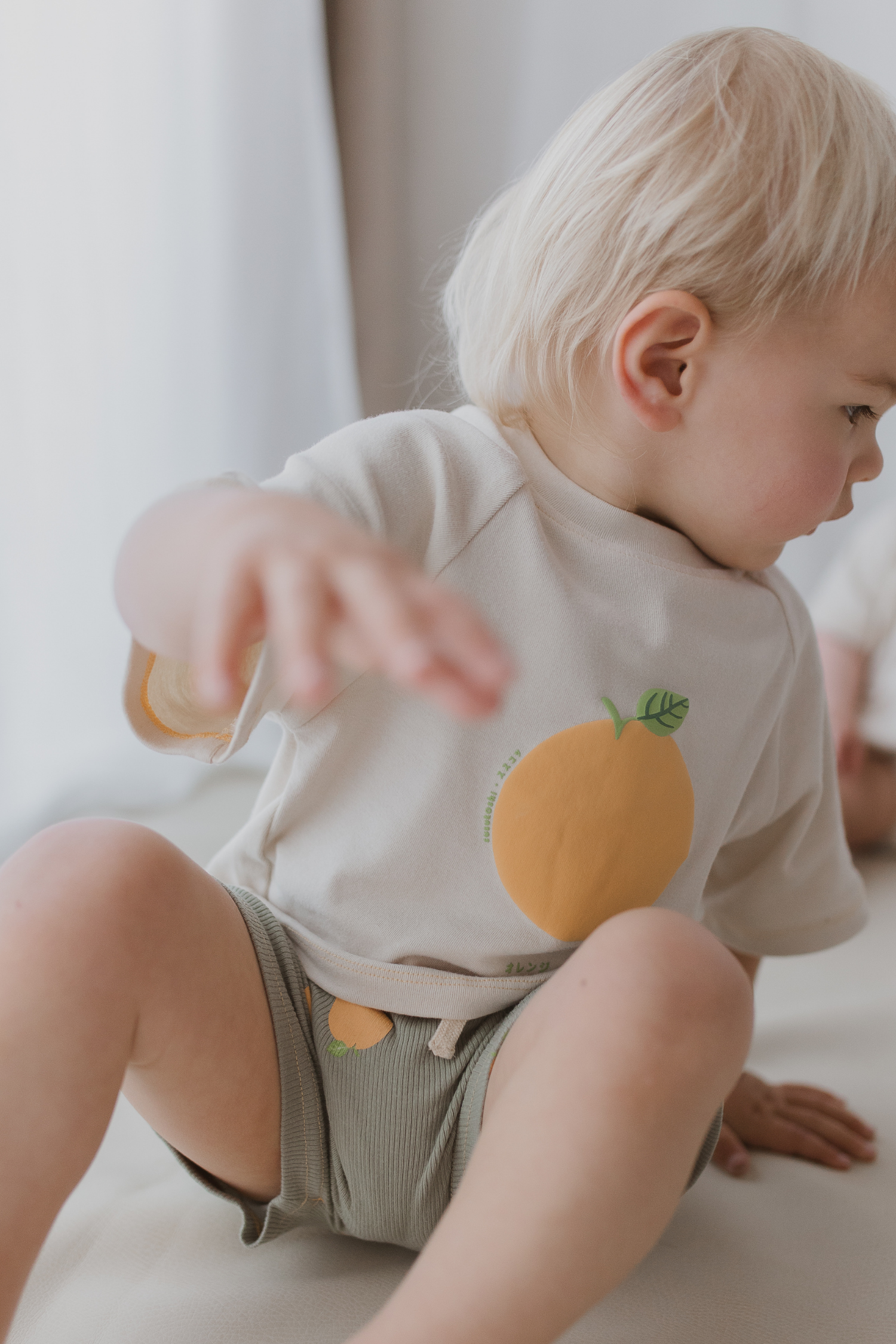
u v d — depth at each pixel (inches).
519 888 23.6
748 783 27.7
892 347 23.7
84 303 52.1
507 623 23.8
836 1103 31.1
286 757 25.4
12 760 49.1
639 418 24.2
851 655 53.0
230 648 15.3
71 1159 19.0
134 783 53.3
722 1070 18.6
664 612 24.5
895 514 54.7
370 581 14.2
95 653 53.4
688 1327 22.5
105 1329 22.0
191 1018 21.3
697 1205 27.1
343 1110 23.5
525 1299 17.2
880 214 23.4
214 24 58.3
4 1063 18.7
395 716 23.6
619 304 24.3
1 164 48.2
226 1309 22.6
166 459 56.9
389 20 71.1
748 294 23.4
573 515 24.6
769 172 23.4
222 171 59.7
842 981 39.8
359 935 24.0
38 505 50.4
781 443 23.9
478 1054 23.0
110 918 19.9
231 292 60.5
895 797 52.3
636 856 24.1
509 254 26.6
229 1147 23.2
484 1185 17.8
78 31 51.2
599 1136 17.7
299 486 22.7
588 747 23.6
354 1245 25.3
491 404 26.9
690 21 67.8
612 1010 18.5
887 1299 23.7
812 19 65.7
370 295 73.1
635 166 24.3
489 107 71.5
